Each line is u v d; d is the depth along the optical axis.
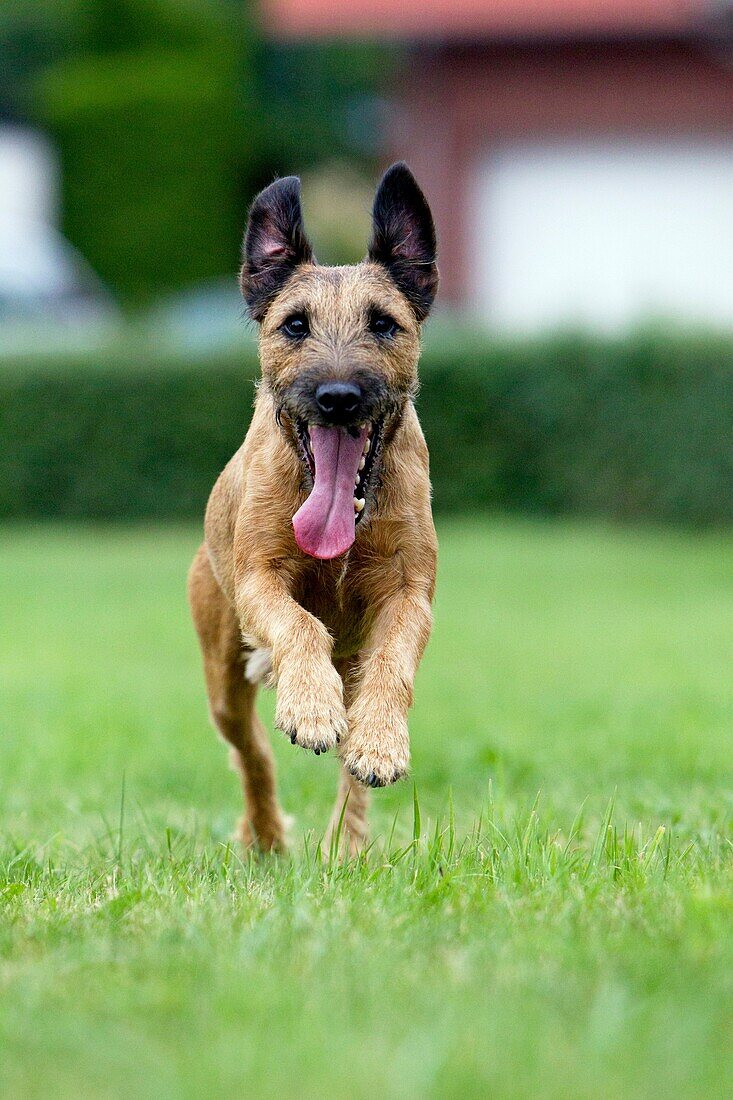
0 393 23.28
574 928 4.63
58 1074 3.59
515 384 22.12
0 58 50.41
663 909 4.84
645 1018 3.79
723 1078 3.51
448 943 4.61
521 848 5.62
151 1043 3.73
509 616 15.55
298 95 49.31
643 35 24.30
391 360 6.33
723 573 18.38
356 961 4.32
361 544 6.13
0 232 38.97
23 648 13.68
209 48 44.97
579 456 22.00
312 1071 3.54
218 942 4.57
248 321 6.83
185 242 43.72
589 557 19.56
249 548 6.20
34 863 6.04
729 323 22.55
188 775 8.49
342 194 51.12
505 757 8.48
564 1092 3.42
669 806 7.04
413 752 8.92
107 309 36.19
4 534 22.91
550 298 25.62
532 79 25.14
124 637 14.34
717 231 25.16
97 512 23.34
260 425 6.41
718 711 10.08
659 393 21.56
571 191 25.42
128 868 5.91
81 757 8.90
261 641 5.98
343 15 24.50
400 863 5.61
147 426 23.08
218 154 44.12
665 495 21.64
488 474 22.42
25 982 4.21
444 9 24.42
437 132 25.42
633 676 11.90
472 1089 3.40
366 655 6.23
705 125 24.81
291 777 8.46
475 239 25.70
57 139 43.88
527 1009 3.89
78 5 45.81
